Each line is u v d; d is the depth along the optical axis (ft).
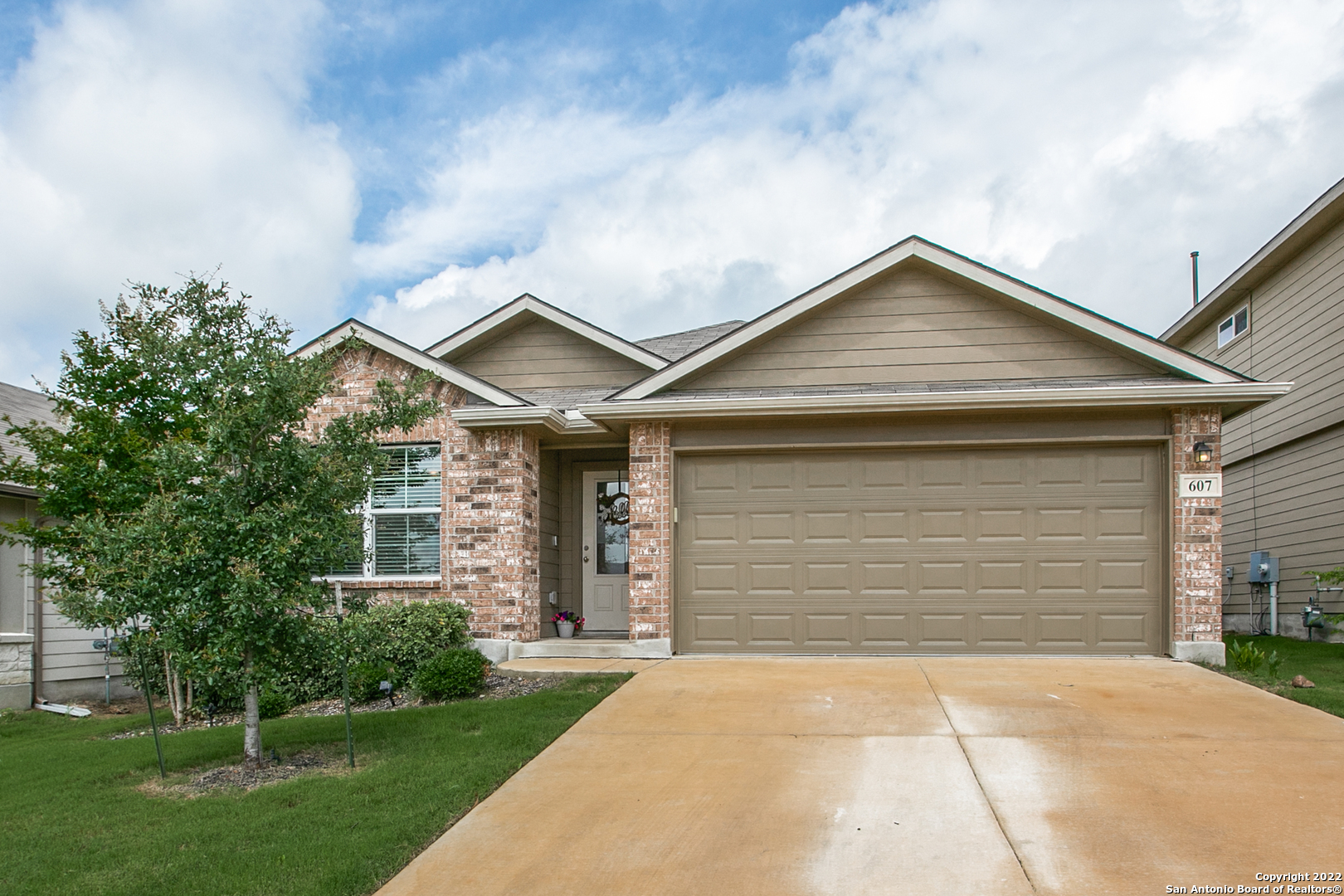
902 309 33.47
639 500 32.48
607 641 33.40
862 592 31.63
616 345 42.04
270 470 20.18
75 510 29.89
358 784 18.62
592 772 19.31
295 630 20.04
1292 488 47.01
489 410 33.22
